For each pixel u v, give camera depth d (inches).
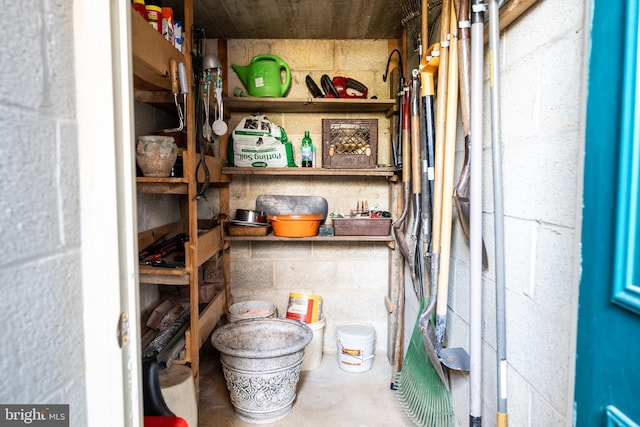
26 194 17.9
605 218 22.9
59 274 20.1
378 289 104.6
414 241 69.5
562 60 34.3
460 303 59.4
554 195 35.5
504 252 41.6
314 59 98.8
